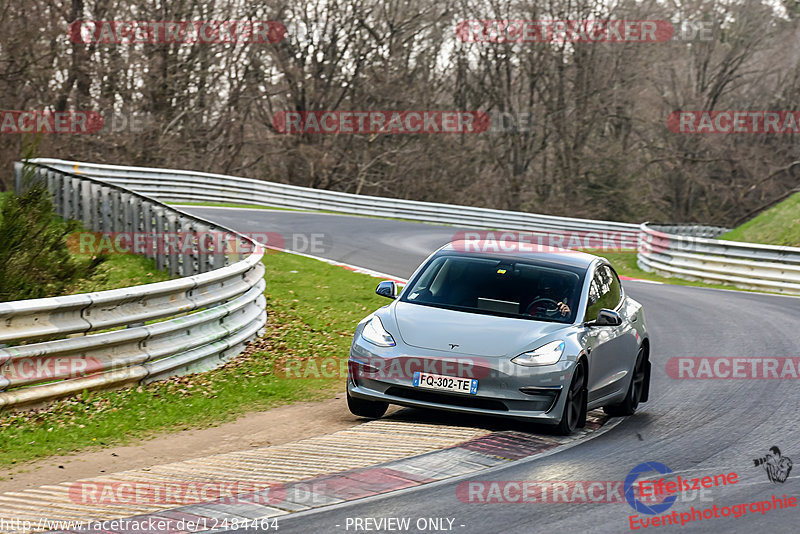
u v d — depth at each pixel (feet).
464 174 410.11
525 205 428.15
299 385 77.71
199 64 344.69
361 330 62.34
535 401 57.47
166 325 72.43
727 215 448.24
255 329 92.89
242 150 379.14
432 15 390.42
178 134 343.46
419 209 289.33
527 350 58.44
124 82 324.39
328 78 386.32
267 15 367.04
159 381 71.46
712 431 62.28
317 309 112.68
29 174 93.09
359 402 63.16
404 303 64.85
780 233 207.31
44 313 61.36
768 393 76.69
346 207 276.62
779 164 446.19
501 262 67.56
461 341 59.21
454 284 65.77
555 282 65.57
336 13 383.45
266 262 142.10
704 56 451.53
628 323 70.49
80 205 139.33
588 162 430.20
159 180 234.99
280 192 263.49
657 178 446.60
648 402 74.74
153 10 329.93
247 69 366.22
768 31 446.19
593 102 425.28
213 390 72.59
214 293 82.74
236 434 61.26
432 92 406.21
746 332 112.78
